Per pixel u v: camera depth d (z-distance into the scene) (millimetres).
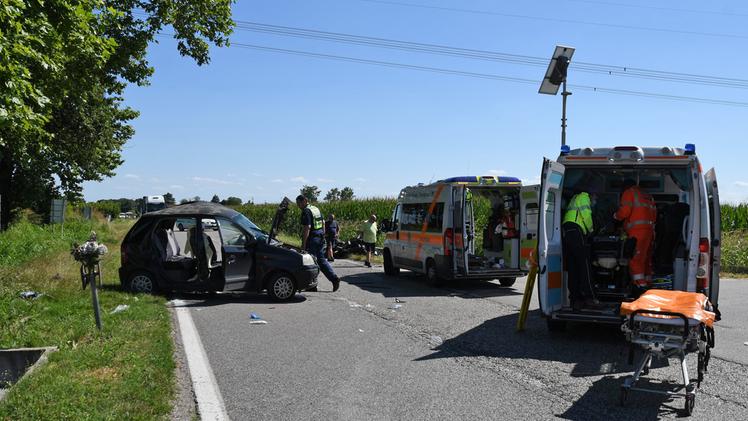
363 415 5027
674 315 5422
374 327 8805
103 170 34469
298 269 11328
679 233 8492
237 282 11250
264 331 8422
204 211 11492
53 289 10469
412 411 5141
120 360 6219
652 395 5660
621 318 7742
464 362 6844
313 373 6289
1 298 9438
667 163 7902
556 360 6992
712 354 7344
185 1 20422
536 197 13180
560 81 13828
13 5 10023
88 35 14023
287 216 36281
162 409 4895
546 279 8078
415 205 15039
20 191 30953
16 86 10086
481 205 27500
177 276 11352
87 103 30312
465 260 13031
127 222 53938
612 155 8148
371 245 20375
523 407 5273
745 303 11875
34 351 6828
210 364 6578
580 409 5234
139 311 9039
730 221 29453
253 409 5137
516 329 8797
